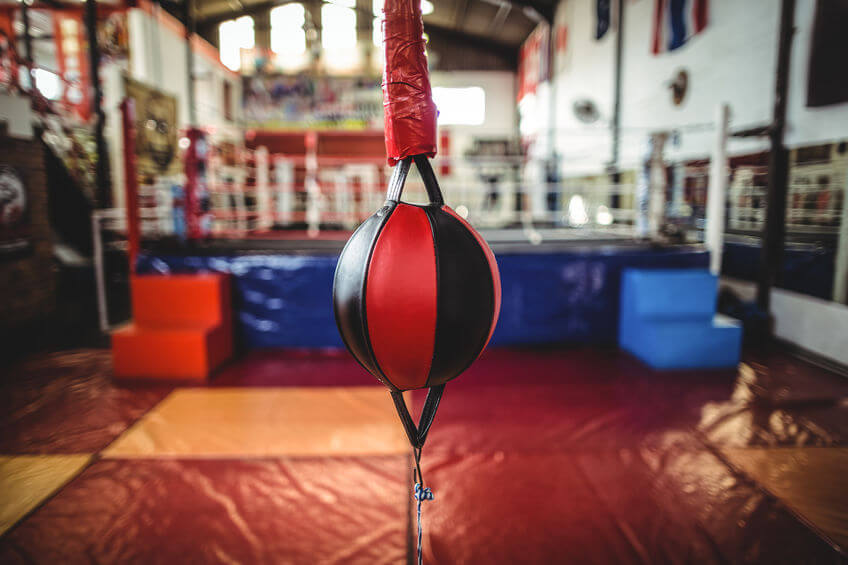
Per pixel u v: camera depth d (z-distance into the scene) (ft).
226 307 10.21
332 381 9.11
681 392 8.51
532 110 32.32
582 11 23.31
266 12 33.19
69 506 5.26
